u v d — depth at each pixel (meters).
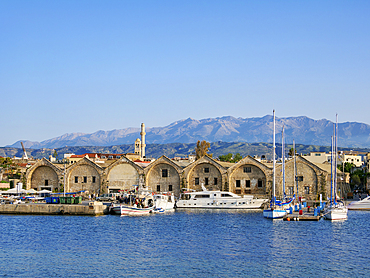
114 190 130.12
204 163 125.44
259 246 63.75
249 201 114.50
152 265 53.09
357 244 65.19
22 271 50.44
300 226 82.44
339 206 97.69
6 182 154.38
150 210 105.00
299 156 118.69
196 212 107.88
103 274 49.50
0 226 80.81
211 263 54.12
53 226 81.12
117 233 74.06
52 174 134.38
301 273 50.09
